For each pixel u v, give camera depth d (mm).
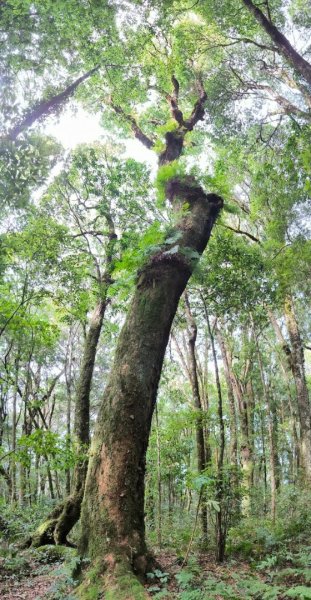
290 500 10898
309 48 13133
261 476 24328
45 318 13508
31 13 6965
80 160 12008
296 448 17844
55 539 7930
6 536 8234
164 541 9445
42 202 12492
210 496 6480
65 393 24734
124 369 6129
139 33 11477
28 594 4938
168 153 11297
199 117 13742
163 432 11617
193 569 5531
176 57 13578
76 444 8664
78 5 8102
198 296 11680
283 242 11734
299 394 13961
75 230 12789
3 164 5488
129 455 5559
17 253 8945
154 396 6281
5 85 6789
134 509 5312
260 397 24062
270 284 11109
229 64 14539
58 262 10367
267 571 5547
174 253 7082
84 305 11680
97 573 4625
